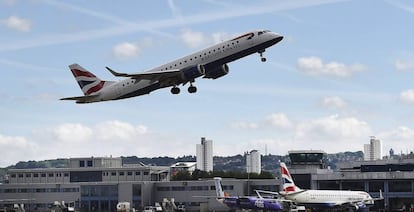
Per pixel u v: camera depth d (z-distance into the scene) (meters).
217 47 148.50
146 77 148.12
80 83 166.88
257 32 146.88
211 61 148.50
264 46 146.25
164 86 154.88
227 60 148.25
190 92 153.62
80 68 167.12
